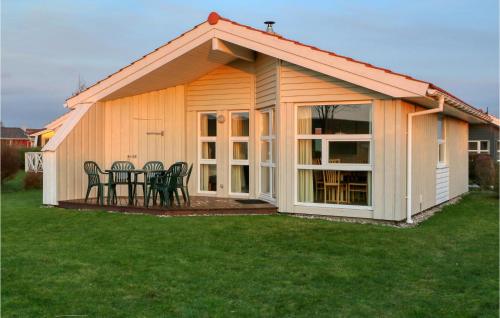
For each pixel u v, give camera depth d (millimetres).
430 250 6895
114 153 12562
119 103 12570
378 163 9062
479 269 5930
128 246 6980
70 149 11625
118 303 4652
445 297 4895
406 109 9305
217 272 5695
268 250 6777
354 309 4539
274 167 10594
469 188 19453
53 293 4926
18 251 6699
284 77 9836
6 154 16984
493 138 28266
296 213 9852
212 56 11078
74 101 12438
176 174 9938
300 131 9836
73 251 6695
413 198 9859
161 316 4320
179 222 8766
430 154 11492
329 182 9609
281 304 4656
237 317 4316
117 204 10609
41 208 10977
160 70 11148
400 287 5211
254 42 9781
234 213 9812
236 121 11984
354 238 7570
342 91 9266
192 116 12484
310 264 6082
